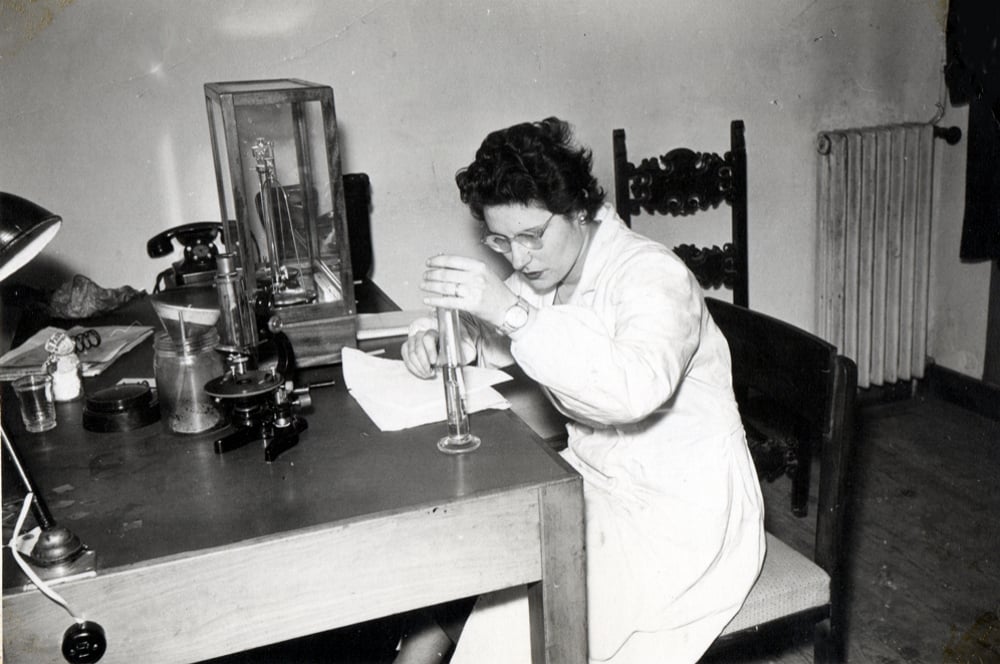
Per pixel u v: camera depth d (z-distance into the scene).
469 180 1.38
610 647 1.38
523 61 2.63
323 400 1.41
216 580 0.97
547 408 1.89
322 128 1.54
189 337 1.29
